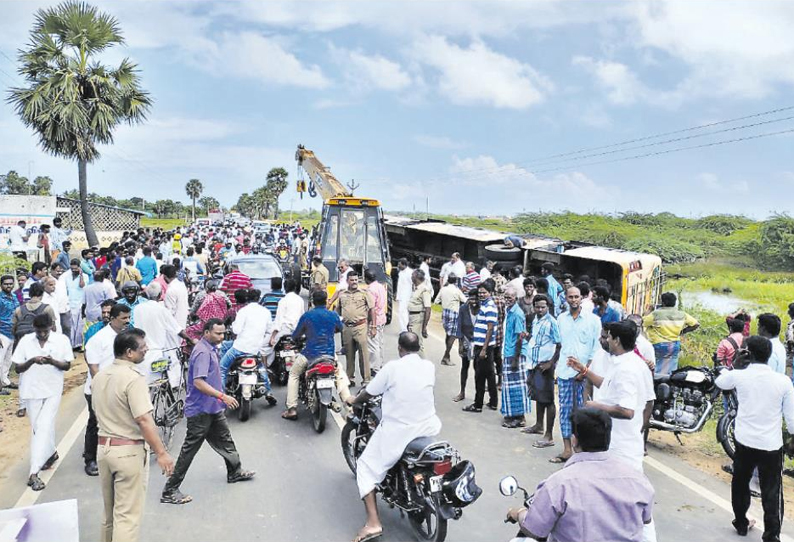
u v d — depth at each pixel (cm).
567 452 752
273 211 10069
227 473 697
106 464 492
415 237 2638
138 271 1403
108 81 2150
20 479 684
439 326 1677
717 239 3584
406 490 559
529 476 715
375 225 1605
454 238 2423
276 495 654
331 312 874
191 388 636
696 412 784
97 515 603
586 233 3653
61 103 2062
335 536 572
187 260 1762
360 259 1571
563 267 1838
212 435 662
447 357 1244
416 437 557
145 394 495
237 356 899
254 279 1557
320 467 729
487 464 748
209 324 645
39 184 6881
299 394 899
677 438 813
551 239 2092
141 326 772
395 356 1277
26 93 2070
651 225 4197
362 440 671
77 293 1275
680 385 796
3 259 1341
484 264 2123
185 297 1047
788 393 556
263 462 739
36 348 664
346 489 671
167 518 598
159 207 10112
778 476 565
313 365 834
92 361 662
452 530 589
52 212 2241
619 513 328
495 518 615
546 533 333
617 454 522
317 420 833
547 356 802
